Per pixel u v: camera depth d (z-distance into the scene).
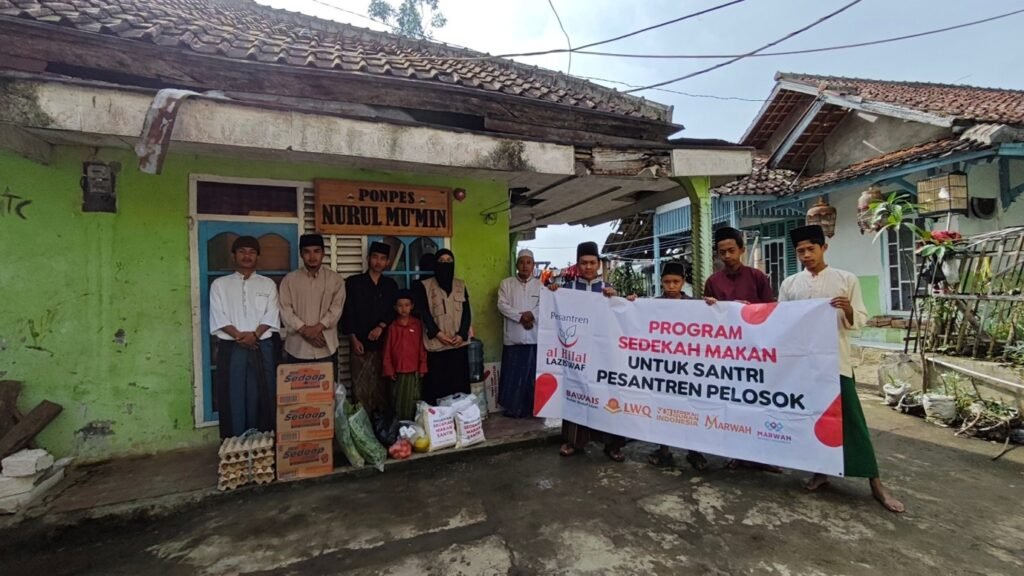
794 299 3.43
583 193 6.09
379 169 4.63
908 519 2.85
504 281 4.90
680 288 3.89
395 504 3.16
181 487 3.27
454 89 4.47
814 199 8.53
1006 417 4.26
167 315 3.94
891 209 6.52
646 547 2.61
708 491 3.30
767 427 3.29
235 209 4.18
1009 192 6.22
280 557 2.57
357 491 3.36
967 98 8.53
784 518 2.89
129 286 3.84
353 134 3.48
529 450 4.17
